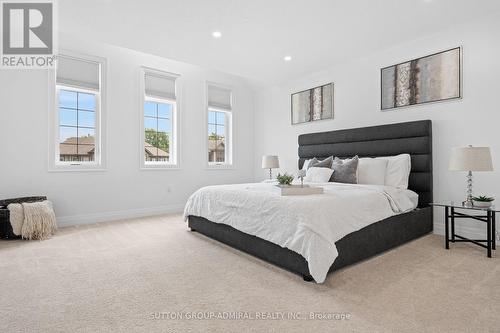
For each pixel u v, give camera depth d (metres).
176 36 3.45
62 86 3.96
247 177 6.15
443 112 3.38
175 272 2.24
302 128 5.17
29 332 1.44
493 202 2.98
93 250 2.83
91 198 4.16
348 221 2.29
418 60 3.58
